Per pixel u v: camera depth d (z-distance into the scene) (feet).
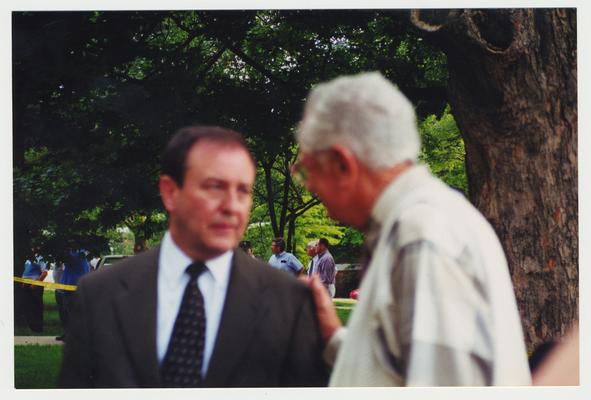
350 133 4.84
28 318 20.68
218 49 21.16
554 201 11.82
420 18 11.84
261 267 6.22
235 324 5.90
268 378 5.93
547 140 11.78
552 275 11.77
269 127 20.54
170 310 5.93
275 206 28.58
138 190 20.25
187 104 20.03
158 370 5.81
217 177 5.90
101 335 5.83
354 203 4.99
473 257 4.48
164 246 6.09
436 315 4.32
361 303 4.77
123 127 19.98
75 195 20.25
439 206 4.60
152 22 19.80
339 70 20.85
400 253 4.51
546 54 11.66
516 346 4.50
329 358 6.15
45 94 19.53
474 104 12.09
